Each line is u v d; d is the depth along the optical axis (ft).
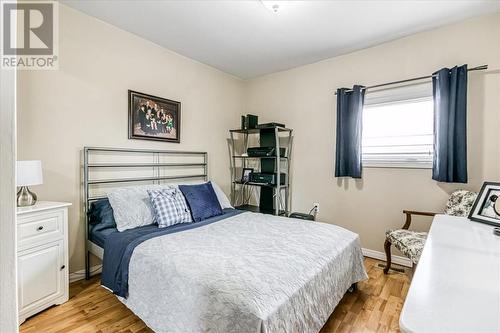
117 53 8.29
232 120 12.88
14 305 1.22
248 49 9.77
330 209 10.49
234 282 3.94
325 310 4.88
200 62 11.10
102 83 7.95
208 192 8.86
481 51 7.35
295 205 11.51
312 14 7.38
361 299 6.48
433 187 8.19
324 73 10.64
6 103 1.18
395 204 8.92
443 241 3.79
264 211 11.48
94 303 6.20
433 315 1.91
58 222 6.06
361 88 9.29
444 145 7.50
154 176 9.52
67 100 7.20
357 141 9.34
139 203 7.50
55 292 5.98
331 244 5.82
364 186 9.60
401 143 8.95
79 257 7.50
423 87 8.34
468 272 2.69
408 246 6.72
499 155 7.10
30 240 5.51
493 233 4.19
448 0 6.65
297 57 10.43
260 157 11.50
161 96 9.66
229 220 7.86
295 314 3.94
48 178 6.88
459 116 7.32
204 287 3.97
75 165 7.40
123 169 8.58
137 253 5.35
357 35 8.56
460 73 7.31
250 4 6.98
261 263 4.60
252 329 3.34
